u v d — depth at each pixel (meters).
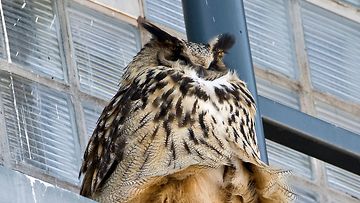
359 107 14.23
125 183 10.41
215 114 10.66
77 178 12.47
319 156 12.10
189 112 10.59
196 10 11.55
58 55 12.88
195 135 10.50
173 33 13.40
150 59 11.12
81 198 8.74
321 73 14.21
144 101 10.69
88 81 12.91
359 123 14.16
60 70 12.83
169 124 10.54
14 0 12.91
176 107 10.61
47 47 12.87
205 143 10.48
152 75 10.88
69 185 12.41
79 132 12.65
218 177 10.42
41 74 12.73
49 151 12.48
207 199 10.39
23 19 12.88
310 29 14.36
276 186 10.45
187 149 10.43
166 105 10.63
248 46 11.48
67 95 12.75
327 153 12.08
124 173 10.46
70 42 12.98
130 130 10.59
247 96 10.96
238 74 11.26
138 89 10.80
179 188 10.38
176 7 13.50
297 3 14.40
